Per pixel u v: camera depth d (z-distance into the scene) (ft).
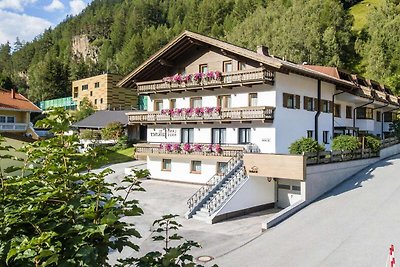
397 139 116.26
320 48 245.65
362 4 344.69
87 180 14.97
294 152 70.44
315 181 68.90
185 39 91.25
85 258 12.16
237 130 85.76
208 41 86.38
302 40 244.01
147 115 98.43
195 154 88.28
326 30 254.06
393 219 53.52
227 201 66.64
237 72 81.35
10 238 13.08
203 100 92.12
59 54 507.71
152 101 102.58
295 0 300.81
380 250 43.75
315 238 50.06
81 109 224.94
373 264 40.37
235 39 294.87
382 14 275.59
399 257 41.42
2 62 540.52
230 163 79.30
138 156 101.60
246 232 57.57
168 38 374.84
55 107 14.87
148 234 56.54
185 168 93.30
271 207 76.74
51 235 11.79
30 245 11.48
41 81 299.99
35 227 12.91
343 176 78.38
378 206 59.93
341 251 44.75
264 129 81.46
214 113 85.05
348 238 48.67
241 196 69.51
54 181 14.37
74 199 13.84
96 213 13.91
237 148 81.41
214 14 384.88
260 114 78.02
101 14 527.40
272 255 45.83
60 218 13.83
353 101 113.80
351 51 258.78
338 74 118.62
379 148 95.66
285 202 75.97
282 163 67.36
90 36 510.58
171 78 92.89
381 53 222.07
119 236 14.38
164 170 97.76
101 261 13.32
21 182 13.79
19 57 507.71
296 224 56.70
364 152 88.79
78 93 268.00
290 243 49.44
